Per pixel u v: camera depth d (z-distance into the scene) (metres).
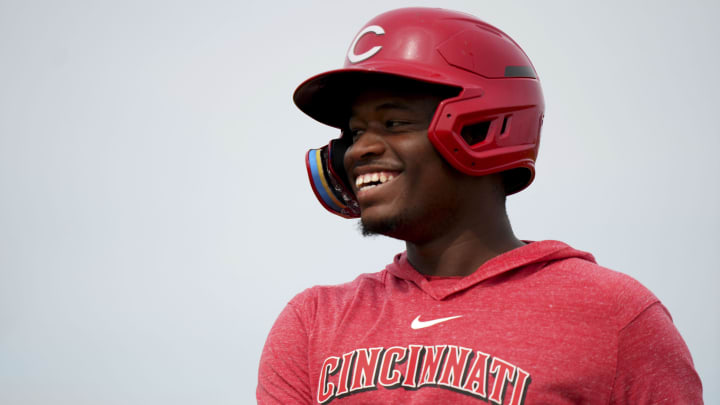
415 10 6.06
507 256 5.63
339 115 6.68
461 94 5.58
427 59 5.73
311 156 6.51
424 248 5.88
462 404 5.09
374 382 5.37
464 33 5.86
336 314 5.87
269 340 6.11
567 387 5.03
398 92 5.68
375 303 5.87
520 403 5.00
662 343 5.16
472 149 5.60
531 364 5.08
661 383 5.09
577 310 5.25
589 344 5.13
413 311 5.60
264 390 5.93
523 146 5.89
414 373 5.31
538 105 6.07
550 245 5.71
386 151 5.69
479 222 5.82
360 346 5.55
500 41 5.98
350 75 5.98
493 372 5.11
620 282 5.34
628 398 5.13
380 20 6.05
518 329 5.24
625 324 5.16
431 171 5.63
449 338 5.33
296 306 6.16
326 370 5.59
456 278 5.71
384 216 5.65
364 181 5.77
